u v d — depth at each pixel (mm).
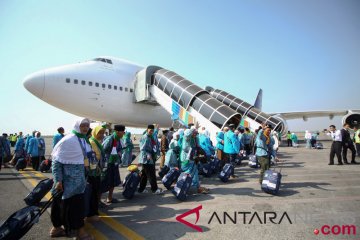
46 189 4266
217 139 9211
